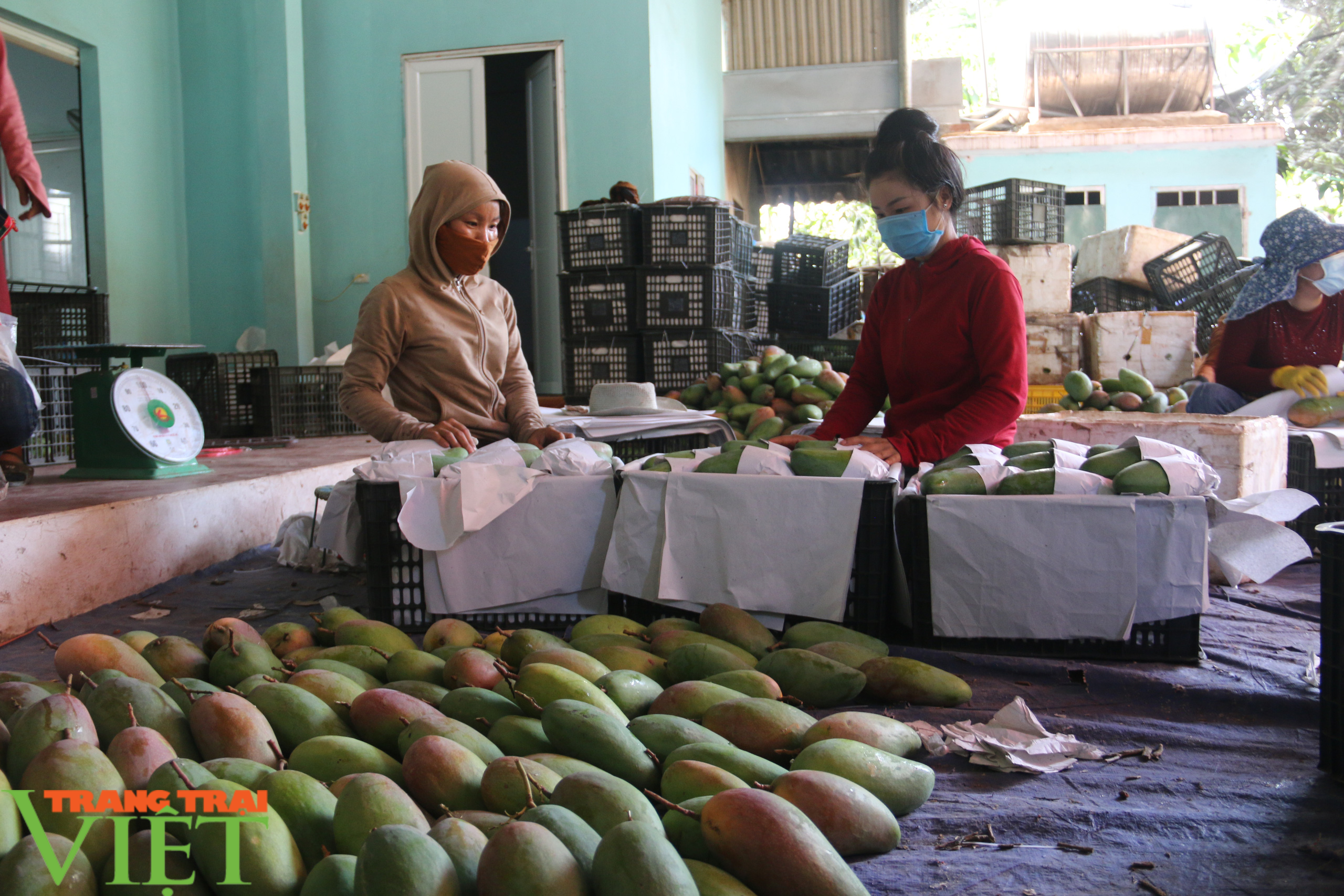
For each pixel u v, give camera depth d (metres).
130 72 9.02
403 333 3.57
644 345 7.82
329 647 2.41
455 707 1.82
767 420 4.33
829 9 14.41
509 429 3.79
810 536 2.58
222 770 1.44
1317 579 3.66
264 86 9.62
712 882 1.26
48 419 5.29
